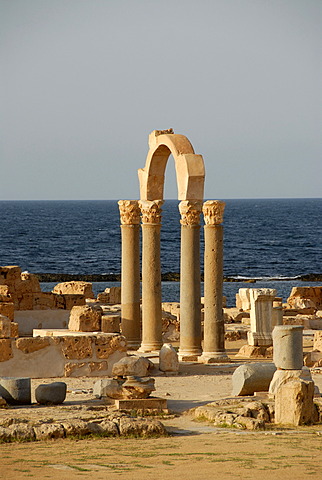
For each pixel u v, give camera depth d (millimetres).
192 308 50750
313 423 32500
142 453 26125
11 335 44938
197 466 24016
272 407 33469
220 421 32312
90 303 75000
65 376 44281
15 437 28406
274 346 36156
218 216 50031
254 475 22672
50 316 63500
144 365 35875
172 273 162000
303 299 76812
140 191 54312
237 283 152625
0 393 34938
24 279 64688
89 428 29500
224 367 48406
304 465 24234
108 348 45188
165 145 51438
